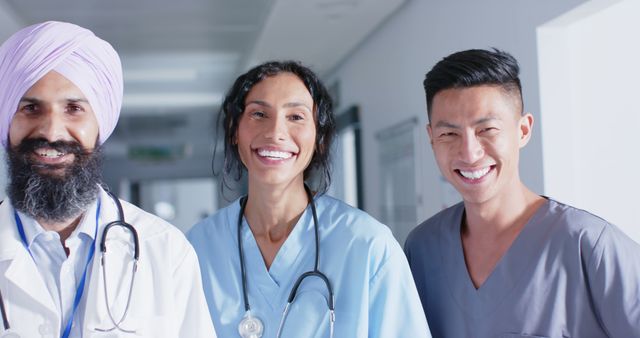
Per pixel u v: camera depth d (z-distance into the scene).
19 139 1.13
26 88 1.11
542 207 1.43
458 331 1.46
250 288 1.46
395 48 3.47
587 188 2.22
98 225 1.21
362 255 1.42
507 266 1.40
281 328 1.41
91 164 1.18
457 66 1.36
